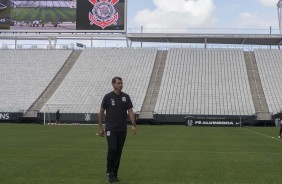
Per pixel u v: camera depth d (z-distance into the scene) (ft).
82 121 161.99
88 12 188.24
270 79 185.16
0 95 180.14
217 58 203.92
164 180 34.06
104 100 33.19
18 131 104.01
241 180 34.19
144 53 209.36
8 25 190.70
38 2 190.19
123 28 188.24
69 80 189.57
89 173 37.09
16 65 201.26
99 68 197.77
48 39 204.95
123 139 33.35
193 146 63.93
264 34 201.98
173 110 166.91
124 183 32.71
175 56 206.90
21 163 43.32
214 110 166.40
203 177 35.55
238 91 177.99
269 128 134.41
